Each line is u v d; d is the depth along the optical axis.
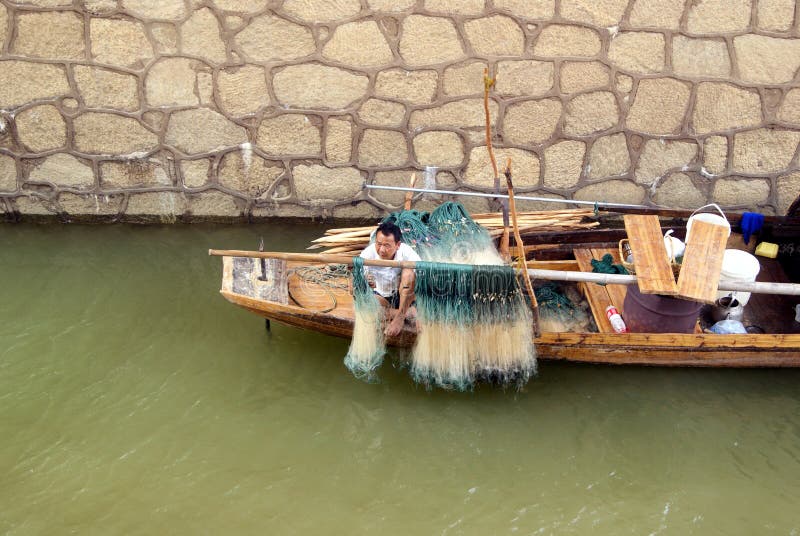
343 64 5.93
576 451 4.74
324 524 4.22
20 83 5.86
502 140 6.28
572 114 6.16
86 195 6.45
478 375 5.02
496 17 5.75
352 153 6.36
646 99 6.09
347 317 4.91
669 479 4.58
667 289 4.48
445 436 4.81
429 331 4.74
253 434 4.75
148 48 5.80
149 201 6.53
